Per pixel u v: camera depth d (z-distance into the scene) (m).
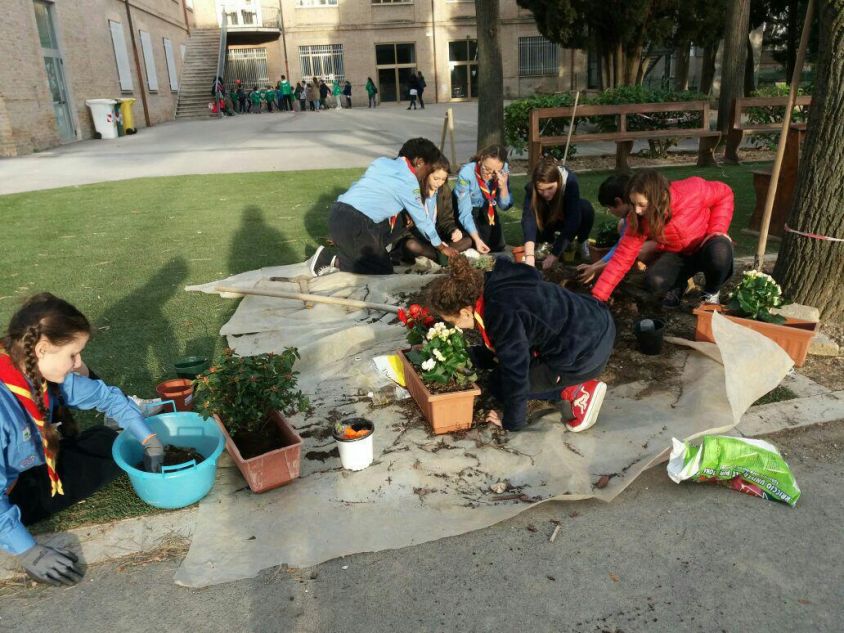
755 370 3.28
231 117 28.64
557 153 11.70
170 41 29.33
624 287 4.84
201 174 11.97
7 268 6.20
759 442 2.83
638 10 14.75
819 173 4.03
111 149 16.73
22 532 2.31
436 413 3.08
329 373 3.82
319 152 14.82
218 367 2.87
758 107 12.09
